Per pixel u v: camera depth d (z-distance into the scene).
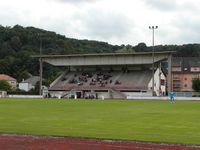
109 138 20.33
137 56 98.75
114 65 105.62
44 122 28.80
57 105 54.72
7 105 54.12
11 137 20.66
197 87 122.94
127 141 19.41
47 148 17.34
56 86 102.38
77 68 110.50
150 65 103.56
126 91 96.19
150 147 17.73
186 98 83.38
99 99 85.94
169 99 84.06
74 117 33.62
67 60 106.44
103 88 97.06
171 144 18.58
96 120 30.69
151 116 35.00
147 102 67.94
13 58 191.25
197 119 31.83
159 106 53.25
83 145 18.19
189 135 21.59
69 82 103.44
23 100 75.44
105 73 105.75
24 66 189.50
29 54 191.38
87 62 104.38
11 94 109.81
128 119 31.62
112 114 37.38
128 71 104.81
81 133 22.28
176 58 163.62
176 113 38.94
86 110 43.47
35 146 17.83
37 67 190.12
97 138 20.36
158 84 103.06
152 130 23.91
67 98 92.38
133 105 55.78
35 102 65.19
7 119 31.30
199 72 154.25
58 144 18.42
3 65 186.00
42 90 103.12
